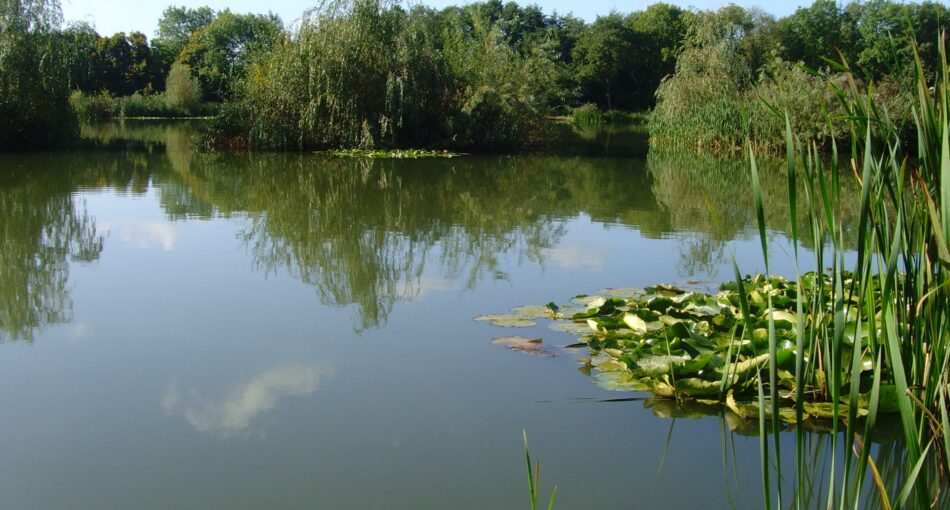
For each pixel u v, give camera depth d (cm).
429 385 352
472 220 823
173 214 846
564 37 4669
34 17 1595
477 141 1786
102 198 967
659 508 254
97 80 4016
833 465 212
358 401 335
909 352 281
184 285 530
